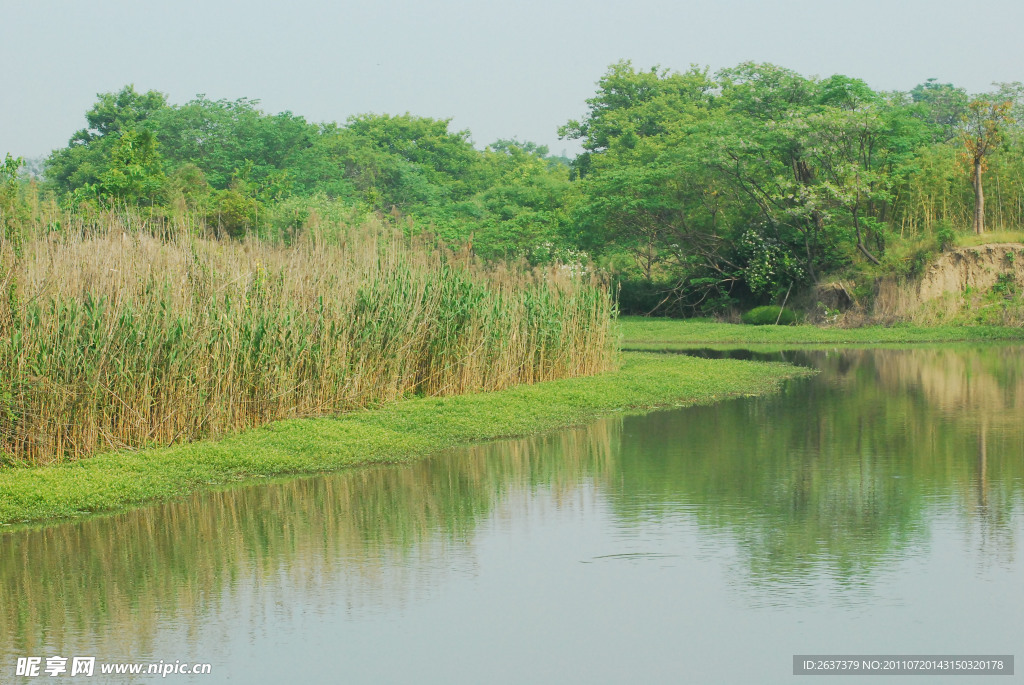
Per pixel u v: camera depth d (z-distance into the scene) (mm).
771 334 34125
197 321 13820
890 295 35844
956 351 28750
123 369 12875
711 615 7488
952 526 9711
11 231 14352
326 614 7641
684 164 41688
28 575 8648
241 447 13227
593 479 12102
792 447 14008
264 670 6668
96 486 11195
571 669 6633
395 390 17156
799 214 37719
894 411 17234
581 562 8766
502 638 7137
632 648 6941
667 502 10852
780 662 6707
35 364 12219
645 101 68062
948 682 6391
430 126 72750
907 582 8117
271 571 8656
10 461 12117
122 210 27125
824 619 7371
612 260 46406
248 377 14406
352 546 9352
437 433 14992
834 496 11008
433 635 7207
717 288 42719
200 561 8969
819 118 36250
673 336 34219
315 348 15688
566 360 21062
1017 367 24125
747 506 10609
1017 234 35938
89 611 7773
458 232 44281
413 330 17531
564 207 52594
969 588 7957
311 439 13828
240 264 15781
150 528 10078
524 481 12055
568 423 16328
